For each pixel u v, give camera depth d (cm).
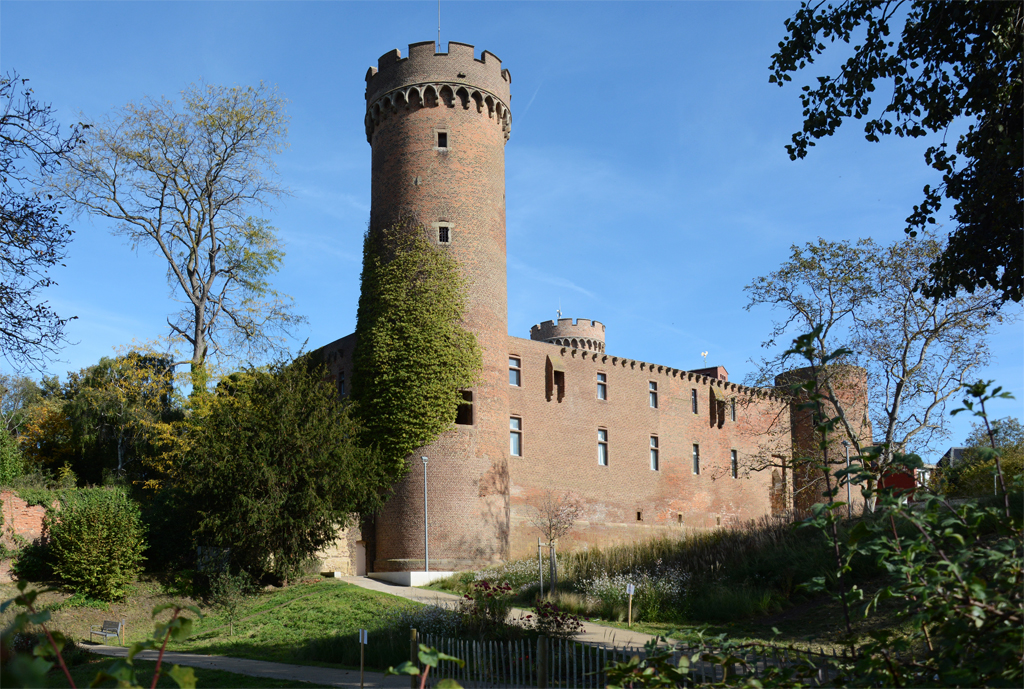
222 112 4184
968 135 1496
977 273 1590
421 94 3959
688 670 563
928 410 3027
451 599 2777
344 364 4397
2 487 3092
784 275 3095
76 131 1592
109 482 4025
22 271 1553
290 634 2403
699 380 5466
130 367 4409
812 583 567
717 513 5347
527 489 4331
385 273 3834
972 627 486
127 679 345
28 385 5591
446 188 3906
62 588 2862
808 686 557
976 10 1395
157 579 3098
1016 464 2789
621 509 4772
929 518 541
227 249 4447
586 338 6531
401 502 3609
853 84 1463
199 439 3095
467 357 3772
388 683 1557
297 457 2998
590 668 1378
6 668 256
